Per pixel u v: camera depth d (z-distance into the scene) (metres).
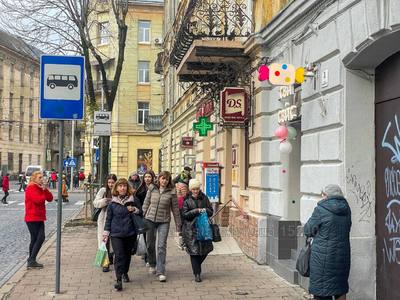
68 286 7.94
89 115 19.20
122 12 16.86
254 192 10.27
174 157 28.61
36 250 9.39
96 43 43.72
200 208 8.32
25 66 71.94
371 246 6.71
